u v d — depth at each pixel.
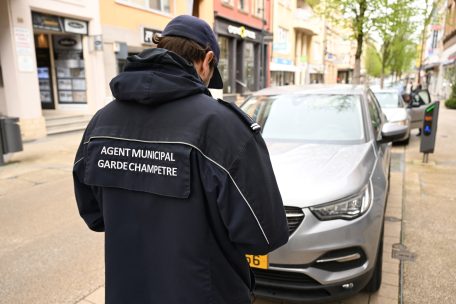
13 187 6.24
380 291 3.05
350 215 2.65
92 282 3.33
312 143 3.74
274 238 1.28
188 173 1.19
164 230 1.24
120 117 1.34
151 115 1.28
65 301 3.05
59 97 13.75
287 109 4.32
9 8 9.91
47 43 13.44
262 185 1.25
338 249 2.57
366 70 61.81
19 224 4.67
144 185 1.26
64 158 8.39
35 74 10.73
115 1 13.77
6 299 3.09
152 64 1.28
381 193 3.06
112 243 1.35
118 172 1.31
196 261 1.23
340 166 3.08
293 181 2.83
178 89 1.24
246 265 1.41
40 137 10.89
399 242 3.93
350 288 2.62
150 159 1.25
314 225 2.59
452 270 3.38
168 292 1.25
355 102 4.28
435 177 6.52
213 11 21.48
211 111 1.24
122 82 1.28
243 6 25.25
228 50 24.16
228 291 1.31
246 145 1.24
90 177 1.37
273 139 3.92
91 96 13.15
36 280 3.38
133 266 1.32
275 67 30.33
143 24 15.28
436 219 4.56
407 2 11.75
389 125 4.09
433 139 7.58
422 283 3.18
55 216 4.93
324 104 4.31
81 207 1.55
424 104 10.87
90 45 12.89
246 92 25.28
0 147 7.64
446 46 34.94
